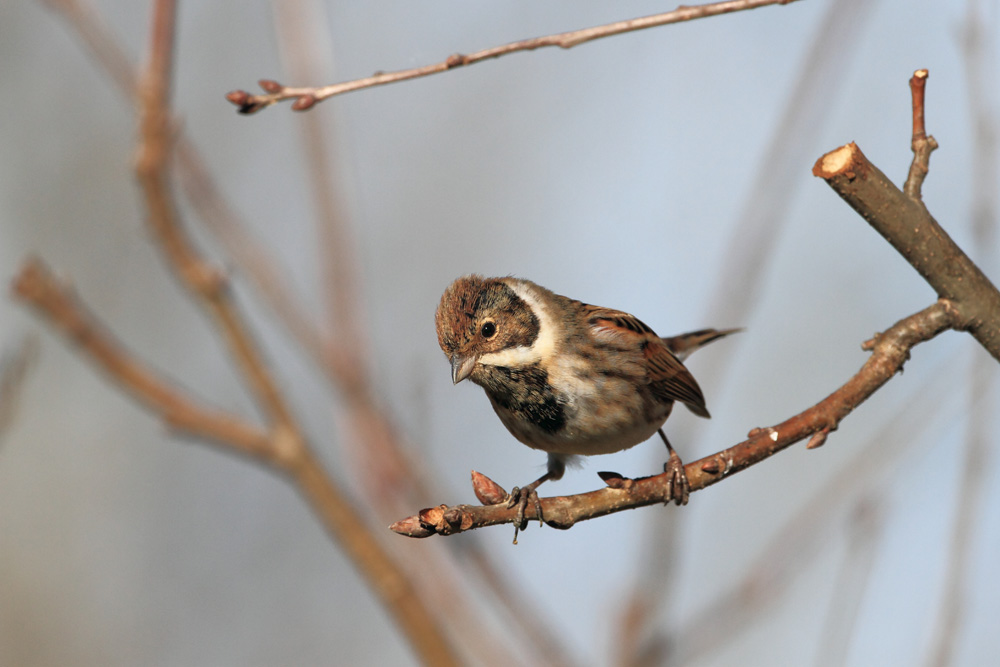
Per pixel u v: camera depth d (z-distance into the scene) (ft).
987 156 32.09
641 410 35.50
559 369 34.60
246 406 60.13
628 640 30.91
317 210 34.30
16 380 32.32
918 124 22.80
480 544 32.78
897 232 22.56
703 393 38.96
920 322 23.66
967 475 30.73
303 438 27.55
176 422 26.16
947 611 29.66
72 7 30.48
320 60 34.73
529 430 35.42
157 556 60.70
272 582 60.08
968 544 30.12
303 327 33.40
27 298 23.99
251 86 65.72
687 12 23.65
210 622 58.90
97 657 57.47
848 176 22.06
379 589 28.19
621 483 24.13
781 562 34.30
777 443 24.18
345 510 27.81
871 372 23.93
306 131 34.58
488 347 34.83
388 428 33.24
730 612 33.60
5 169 64.18
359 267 34.14
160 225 25.76
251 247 34.01
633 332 35.96
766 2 23.26
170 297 63.10
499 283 35.70
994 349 23.36
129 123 65.21
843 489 34.30
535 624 32.40
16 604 58.29
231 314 26.61
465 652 35.73
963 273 23.08
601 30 23.84
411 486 32.60
